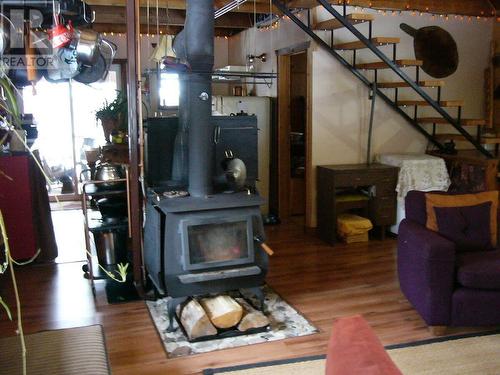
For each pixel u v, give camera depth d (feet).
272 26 20.92
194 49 10.69
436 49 19.90
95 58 8.86
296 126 23.25
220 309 10.57
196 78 10.96
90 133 24.32
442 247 10.14
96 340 6.88
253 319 10.64
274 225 20.10
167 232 10.55
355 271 14.56
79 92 23.91
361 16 15.83
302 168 21.88
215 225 10.63
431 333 10.53
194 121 11.12
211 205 10.69
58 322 11.25
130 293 12.86
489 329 10.80
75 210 22.84
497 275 10.14
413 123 19.49
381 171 17.51
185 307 10.85
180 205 10.58
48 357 6.37
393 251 16.47
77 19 9.75
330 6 15.83
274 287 13.33
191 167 11.32
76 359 6.31
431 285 10.27
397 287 13.29
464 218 11.48
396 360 9.44
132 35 12.05
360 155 19.29
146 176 12.80
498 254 11.11
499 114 20.44
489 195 12.00
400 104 18.88
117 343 10.27
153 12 20.36
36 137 15.48
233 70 21.25
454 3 19.49
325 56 18.31
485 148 19.77
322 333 10.64
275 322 11.17
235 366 9.31
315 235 18.53
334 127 18.79
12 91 4.35
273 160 21.62
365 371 3.42
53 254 15.67
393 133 19.58
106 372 6.14
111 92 24.35
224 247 10.73
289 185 21.47
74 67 8.86
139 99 12.29
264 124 20.61
